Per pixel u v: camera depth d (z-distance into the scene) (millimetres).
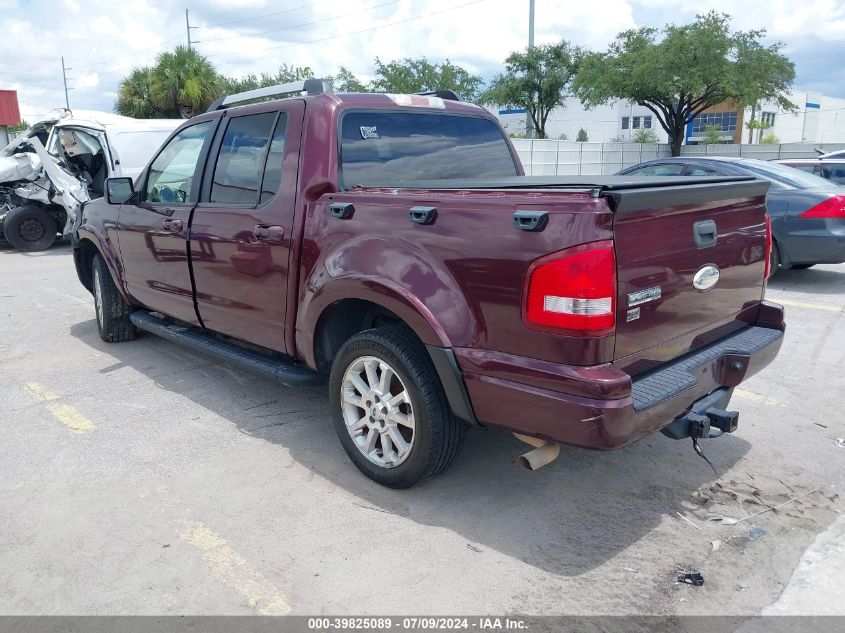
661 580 2914
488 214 2916
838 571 2963
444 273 3082
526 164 29812
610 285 2686
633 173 9602
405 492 3637
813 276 9273
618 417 2701
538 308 2760
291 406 4844
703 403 3305
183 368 5680
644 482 3742
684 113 36312
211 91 32625
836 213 7910
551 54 43625
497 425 3027
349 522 3355
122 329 6328
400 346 3320
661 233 2928
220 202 4457
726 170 8625
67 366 5777
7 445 4234
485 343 2979
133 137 11031
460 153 4477
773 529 3285
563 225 2686
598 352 2709
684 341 3260
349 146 3881
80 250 6555
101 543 3197
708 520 3371
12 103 31734
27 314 7703
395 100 4184
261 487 3697
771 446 4168
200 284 4637
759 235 3689
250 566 3018
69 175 11477
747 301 3715
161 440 4289
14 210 12430
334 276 3502
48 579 2943
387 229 3322
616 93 35062
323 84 4133
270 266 3982
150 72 32656
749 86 32594
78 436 4359
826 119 79625
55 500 3576
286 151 3924
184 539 3221
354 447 3721
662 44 34188
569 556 3082
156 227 4969
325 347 3855
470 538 3221
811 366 5605
